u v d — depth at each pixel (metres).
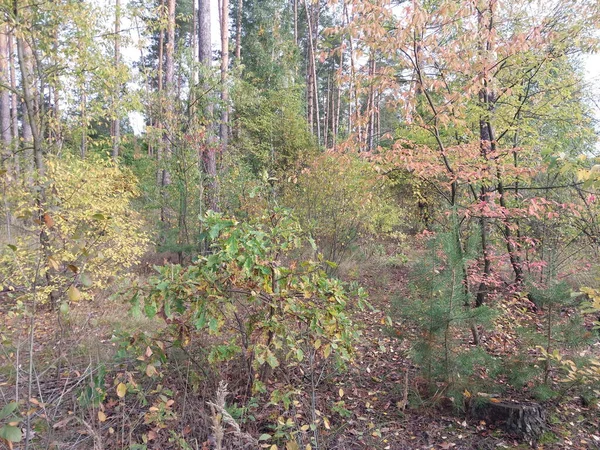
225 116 13.42
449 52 4.88
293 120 14.19
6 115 10.05
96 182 5.84
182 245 7.71
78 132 6.94
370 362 4.66
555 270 5.30
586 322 4.84
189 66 7.57
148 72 7.66
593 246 6.44
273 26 19.16
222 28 15.47
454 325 3.61
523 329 4.00
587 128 6.61
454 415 3.58
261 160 12.97
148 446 2.95
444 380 3.59
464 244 4.77
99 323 5.24
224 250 2.91
